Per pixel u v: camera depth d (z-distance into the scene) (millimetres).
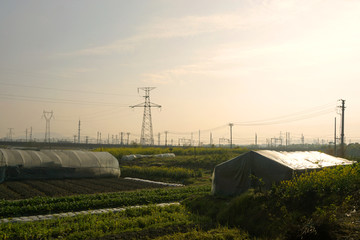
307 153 22453
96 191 22719
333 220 10133
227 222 13273
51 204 16047
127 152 56750
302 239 9906
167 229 12242
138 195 19672
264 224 12562
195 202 16781
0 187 23484
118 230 12000
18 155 28328
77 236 11039
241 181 17844
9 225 11992
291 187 13938
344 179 13453
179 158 47875
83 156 31766
